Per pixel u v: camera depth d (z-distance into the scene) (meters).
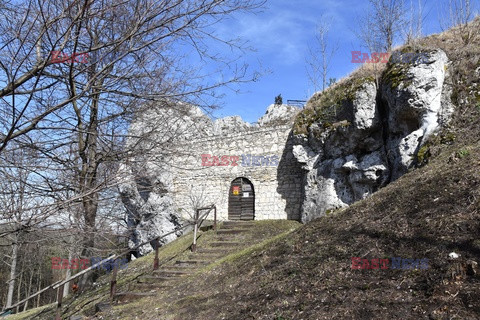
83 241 5.60
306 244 5.87
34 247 5.38
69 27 3.21
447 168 5.95
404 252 4.30
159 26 3.72
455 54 9.25
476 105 8.04
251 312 4.42
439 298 3.31
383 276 4.04
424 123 8.78
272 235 10.88
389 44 13.54
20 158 4.02
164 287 7.43
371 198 6.50
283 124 15.51
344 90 11.67
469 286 3.30
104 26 4.09
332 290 4.15
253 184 14.16
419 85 8.83
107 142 5.27
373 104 10.62
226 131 16.45
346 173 11.47
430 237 4.32
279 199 13.60
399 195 5.86
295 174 13.45
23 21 3.17
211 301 5.39
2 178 3.88
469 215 4.35
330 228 6.04
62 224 4.38
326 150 12.12
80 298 8.82
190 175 15.27
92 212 5.27
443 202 4.90
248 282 5.50
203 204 14.77
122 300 7.16
